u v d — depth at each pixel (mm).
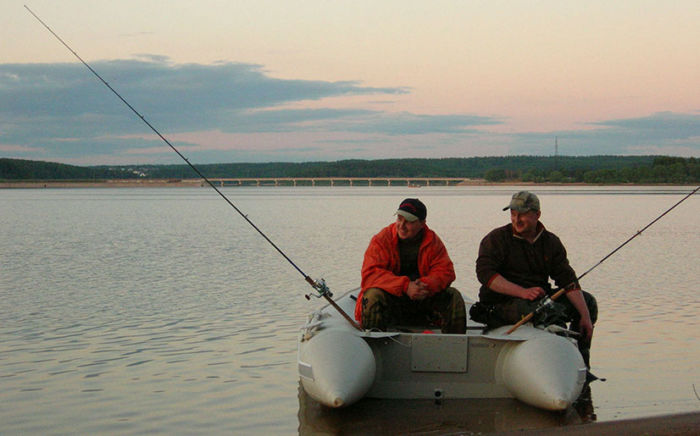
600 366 6328
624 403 5227
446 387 4926
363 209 47625
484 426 4617
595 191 108875
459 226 27250
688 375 6012
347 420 4773
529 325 5250
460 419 4734
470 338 4902
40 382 5938
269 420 4953
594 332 7727
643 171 158125
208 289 11078
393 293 5375
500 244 5590
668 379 5895
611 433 4188
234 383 5887
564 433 4211
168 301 9945
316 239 21391
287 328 8062
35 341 7453
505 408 4895
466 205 54344
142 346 7215
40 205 60375
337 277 12531
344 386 4535
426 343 4902
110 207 54812
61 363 6562
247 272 13250
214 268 13906
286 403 5328
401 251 5598
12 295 10539
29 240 21484
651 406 5148
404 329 5734
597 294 10422
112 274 13031
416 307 5664
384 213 40812
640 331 7770
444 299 5559
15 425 4922
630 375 6027
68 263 14914
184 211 45688
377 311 5281
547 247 5559
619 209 43750
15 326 8227
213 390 5688
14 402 5418
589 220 31438
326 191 151750
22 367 6414
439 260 5555
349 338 4824
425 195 96938
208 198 91812
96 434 4742
